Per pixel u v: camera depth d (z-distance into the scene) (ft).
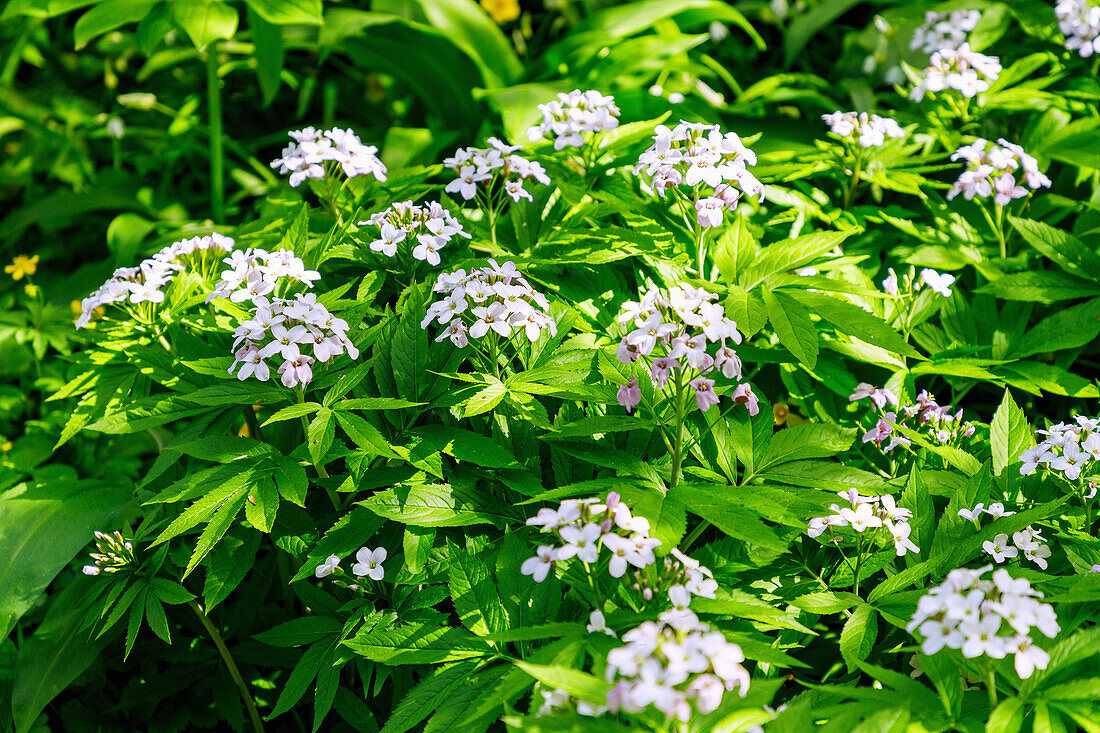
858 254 4.48
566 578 3.71
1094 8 4.65
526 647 3.72
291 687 3.85
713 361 3.73
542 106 4.39
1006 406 4.07
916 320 4.35
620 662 3.37
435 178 5.03
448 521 3.85
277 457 3.89
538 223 4.42
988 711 3.63
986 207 4.68
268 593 4.33
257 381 3.96
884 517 3.78
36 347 4.99
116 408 4.11
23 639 4.41
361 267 4.27
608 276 4.30
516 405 3.93
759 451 3.90
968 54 4.57
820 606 3.78
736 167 4.03
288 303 3.86
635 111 4.89
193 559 3.76
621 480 3.81
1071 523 3.93
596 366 3.97
